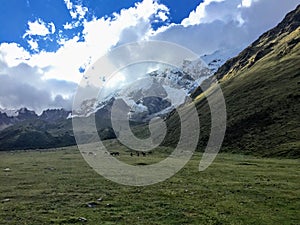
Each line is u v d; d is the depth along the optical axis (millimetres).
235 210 29016
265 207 30172
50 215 26891
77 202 31891
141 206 30234
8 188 39969
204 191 37969
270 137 111062
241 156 97562
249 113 137625
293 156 88125
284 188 39375
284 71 185000
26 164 75188
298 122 117250
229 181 45844
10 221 24938
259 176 51250
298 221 25719
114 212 27969
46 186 41562
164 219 26000
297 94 141500
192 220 25781
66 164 74438
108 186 41719
